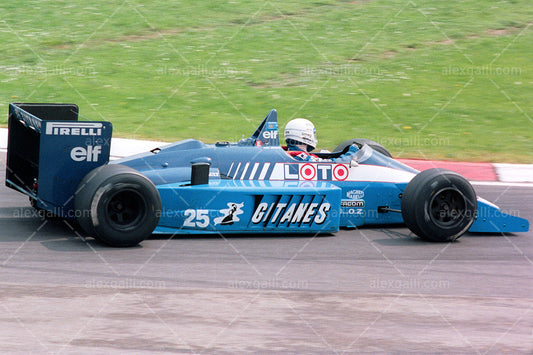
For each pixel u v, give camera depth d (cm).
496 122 2173
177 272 934
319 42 2998
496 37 3064
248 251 1044
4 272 909
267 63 2739
